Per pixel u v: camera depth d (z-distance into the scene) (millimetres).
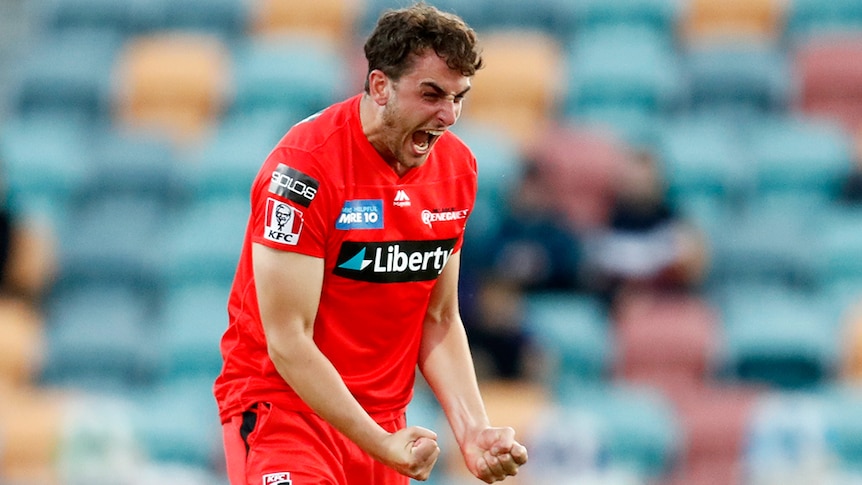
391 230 13039
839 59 41938
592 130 39625
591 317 33688
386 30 12305
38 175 40281
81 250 38000
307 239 12680
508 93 42156
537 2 44906
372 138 12875
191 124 43250
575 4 44969
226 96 43750
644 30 44219
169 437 30922
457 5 45000
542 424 29531
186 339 35062
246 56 44531
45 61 44500
